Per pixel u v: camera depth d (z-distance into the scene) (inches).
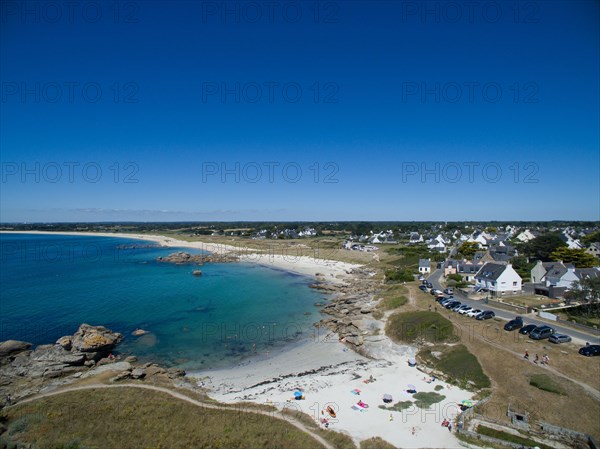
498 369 1326.3
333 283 3553.2
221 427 1007.6
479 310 1936.5
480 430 1010.7
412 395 1231.5
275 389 1337.4
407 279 3203.7
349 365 1572.3
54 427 977.5
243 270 4421.8
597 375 1202.0
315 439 956.6
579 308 1899.6
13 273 3998.5
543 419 1040.2
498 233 6855.3
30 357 1609.3
